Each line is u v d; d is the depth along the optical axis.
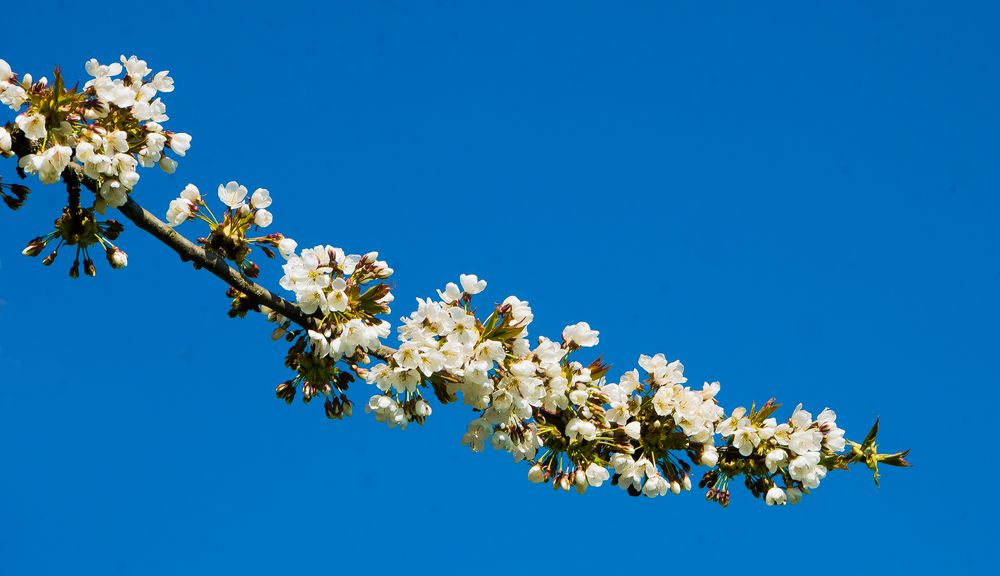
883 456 5.99
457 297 5.63
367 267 5.63
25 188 5.22
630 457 5.87
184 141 5.54
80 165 5.15
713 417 5.95
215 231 5.37
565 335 5.94
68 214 5.20
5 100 4.98
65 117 5.08
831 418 6.10
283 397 5.91
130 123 5.39
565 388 5.65
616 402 5.88
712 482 6.09
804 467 5.87
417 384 5.61
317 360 5.76
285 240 5.48
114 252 5.27
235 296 5.96
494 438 5.68
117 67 5.37
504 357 5.48
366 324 5.53
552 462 5.90
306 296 5.43
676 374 5.97
